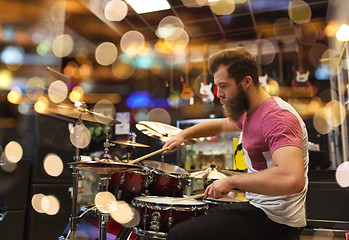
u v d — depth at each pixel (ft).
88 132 14.47
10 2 10.77
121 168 5.82
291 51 17.51
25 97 10.05
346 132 13.29
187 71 18.88
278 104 4.09
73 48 16.51
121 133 17.88
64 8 13.33
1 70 10.32
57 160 10.28
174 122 18.35
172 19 16.43
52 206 9.85
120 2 15.12
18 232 8.66
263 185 3.50
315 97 16.16
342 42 12.76
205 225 4.05
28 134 9.66
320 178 8.73
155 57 19.51
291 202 4.06
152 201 6.51
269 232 4.03
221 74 4.32
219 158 17.08
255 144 4.23
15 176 8.75
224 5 14.90
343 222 7.92
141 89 19.06
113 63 18.49
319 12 15.48
